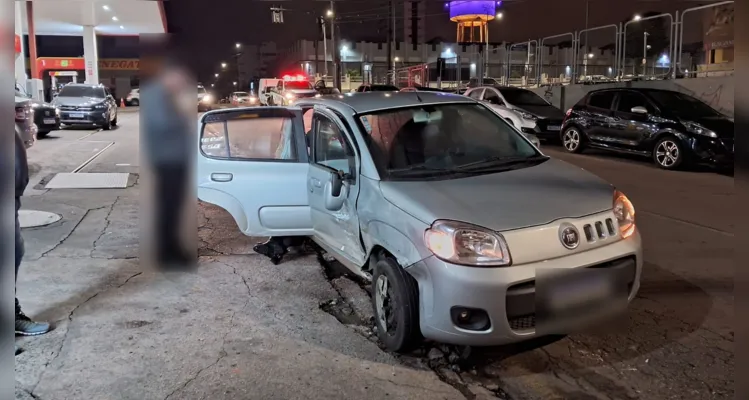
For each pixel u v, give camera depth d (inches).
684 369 142.3
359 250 171.9
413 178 162.7
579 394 133.9
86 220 292.0
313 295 197.5
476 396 133.4
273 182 205.5
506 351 154.1
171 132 231.3
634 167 459.8
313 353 154.2
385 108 187.3
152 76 242.8
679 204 318.3
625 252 144.9
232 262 231.3
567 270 134.5
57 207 318.7
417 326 147.1
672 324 166.2
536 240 135.5
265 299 193.3
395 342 150.8
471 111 197.8
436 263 135.7
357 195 169.2
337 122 184.1
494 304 130.7
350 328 171.3
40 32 1576.0
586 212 145.0
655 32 755.4
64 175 414.9
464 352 151.4
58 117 681.0
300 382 138.6
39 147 580.1
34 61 1171.9
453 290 132.7
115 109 880.3
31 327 163.5
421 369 145.9
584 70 844.0
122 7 1170.0
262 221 207.8
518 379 141.0
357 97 200.7
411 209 145.7
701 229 264.4
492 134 192.9
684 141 431.2
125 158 508.4
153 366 146.6
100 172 430.9
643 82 668.7
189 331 167.5
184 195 227.6
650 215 292.5
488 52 1138.0
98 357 151.2
